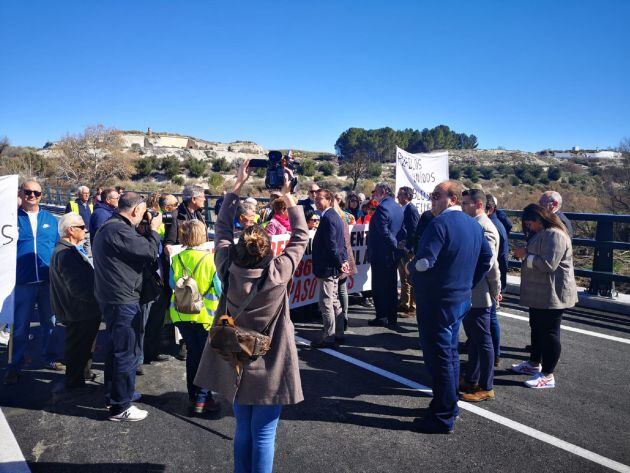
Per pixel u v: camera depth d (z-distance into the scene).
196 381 2.65
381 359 5.23
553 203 5.07
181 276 3.79
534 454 3.37
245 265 2.42
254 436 2.54
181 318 3.74
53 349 4.83
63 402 4.08
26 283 4.54
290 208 2.65
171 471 3.10
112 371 3.73
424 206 8.30
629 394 4.39
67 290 4.07
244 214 4.99
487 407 4.11
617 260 10.72
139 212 3.79
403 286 6.83
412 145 108.81
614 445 3.50
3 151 52.09
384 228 6.14
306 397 4.25
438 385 3.62
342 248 5.40
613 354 5.41
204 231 3.93
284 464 3.20
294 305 6.40
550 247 4.23
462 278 3.56
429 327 3.61
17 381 4.49
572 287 4.36
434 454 3.35
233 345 2.35
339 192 7.75
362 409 4.04
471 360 4.30
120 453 3.30
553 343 4.43
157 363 5.01
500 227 5.11
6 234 4.31
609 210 19.70
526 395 4.36
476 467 3.20
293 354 2.54
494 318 4.98
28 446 3.38
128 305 3.69
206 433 3.59
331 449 3.40
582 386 4.56
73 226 4.10
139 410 3.81
